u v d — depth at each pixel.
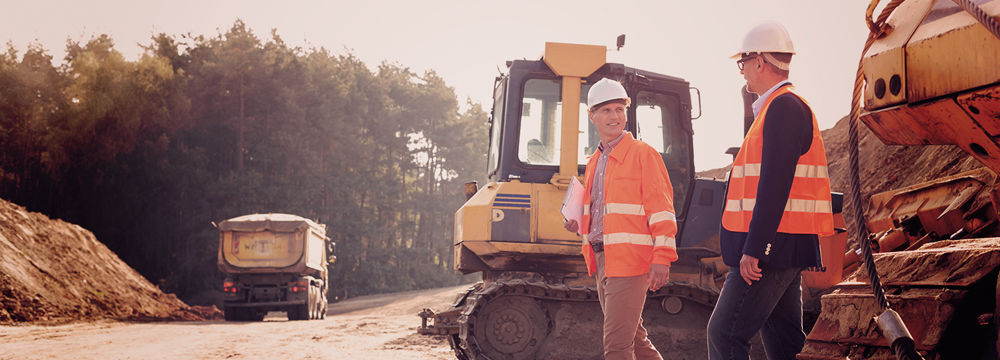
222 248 24.64
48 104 58.88
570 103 7.68
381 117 75.88
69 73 62.34
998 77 2.58
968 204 5.58
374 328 15.75
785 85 3.79
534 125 7.89
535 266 7.76
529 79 7.91
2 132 54.19
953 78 2.76
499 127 8.27
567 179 7.59
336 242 64.06
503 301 7.64
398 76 81.62
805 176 3.69
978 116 2.77
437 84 81.81
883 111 3.12
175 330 16.34
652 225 4.09
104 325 19.86
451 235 79.94
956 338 3.10
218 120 61.00
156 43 62.81
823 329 3.76
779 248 3.61
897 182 12.95
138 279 30.88
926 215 6.09
